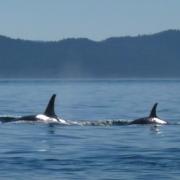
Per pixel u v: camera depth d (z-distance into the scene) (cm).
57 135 9800
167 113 15762
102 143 8812
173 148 8262
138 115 14975
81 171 6494
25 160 7131
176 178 6147
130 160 7169
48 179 6112
